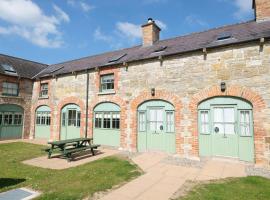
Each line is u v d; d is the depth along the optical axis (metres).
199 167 7.85
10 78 16.23
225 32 10.70
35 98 17.30
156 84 10.68
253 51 8.35
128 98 11.60
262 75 8.08
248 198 4.94
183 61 9.97
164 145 10.30
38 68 19.98
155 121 10.70
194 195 5.15
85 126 13.32
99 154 10.48
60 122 14.91
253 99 8.16
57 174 7.00
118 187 5.76
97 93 12.95
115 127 12.13
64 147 9.32
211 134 9.08
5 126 15.92
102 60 14.66
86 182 6.13
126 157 9.62
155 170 7.45
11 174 6.99
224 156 8.74
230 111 8.77
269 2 10.01
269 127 7.77
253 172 7.19
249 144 8.29
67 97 14.66
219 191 5.38
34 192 5.41
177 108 9.89
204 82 9.31
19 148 12.30
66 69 15.95
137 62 11.47
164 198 5.01
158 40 14.24
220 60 9.02
